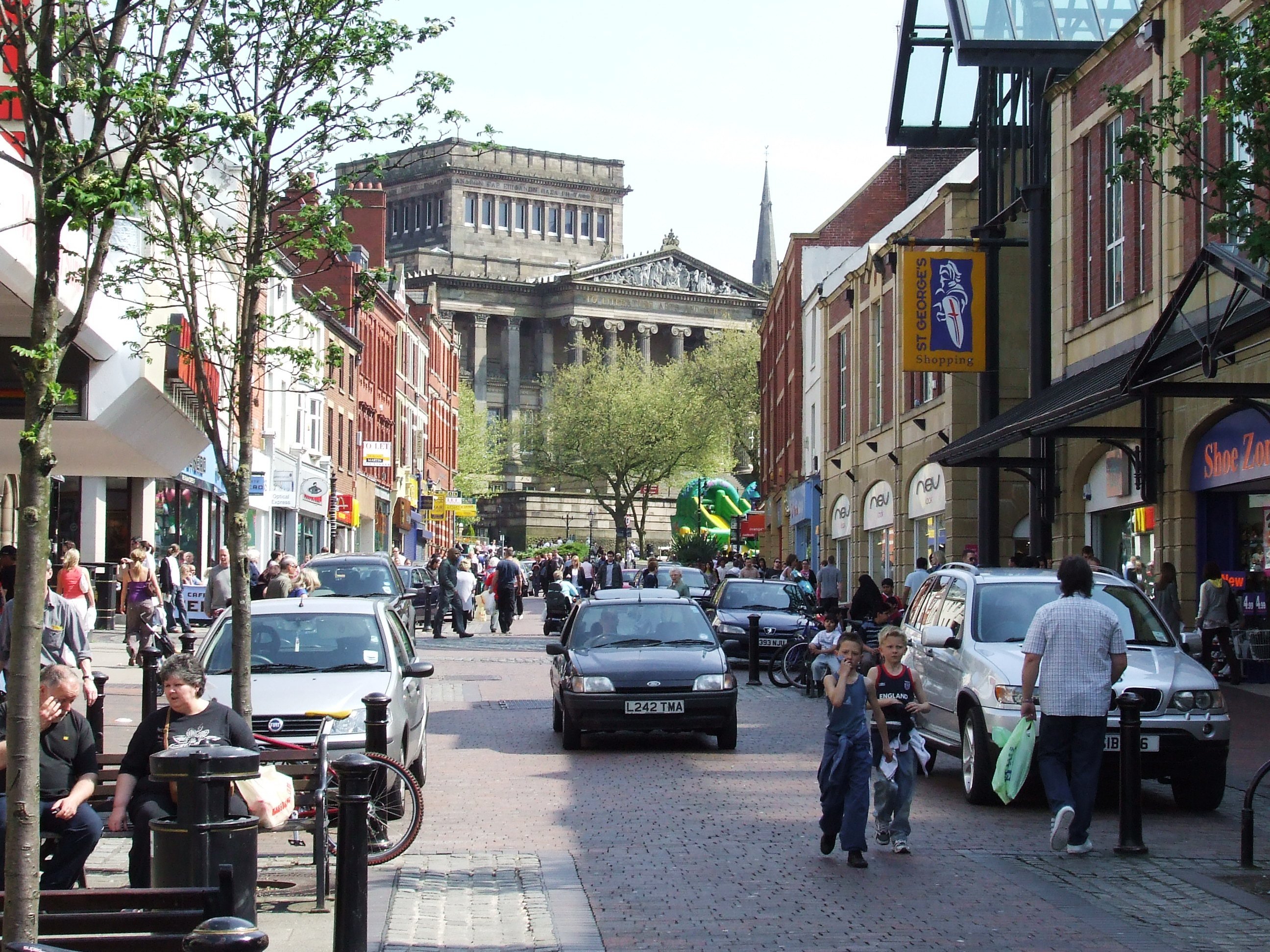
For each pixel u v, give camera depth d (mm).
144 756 8203
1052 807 10383
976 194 34344
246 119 10789
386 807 10055
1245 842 10055
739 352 96375
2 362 20391
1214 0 21859
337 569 28766
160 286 22594
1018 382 33625
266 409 46188
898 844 10492
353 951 6719
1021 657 12742
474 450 112312
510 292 139125
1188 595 22500
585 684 16156
